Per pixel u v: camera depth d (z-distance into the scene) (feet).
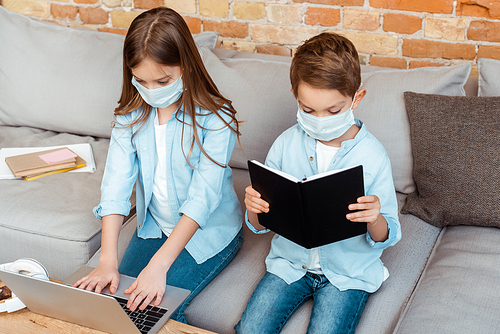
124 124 4.36
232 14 6.97
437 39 6.07
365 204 3.34
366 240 3.96
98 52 6.30
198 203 3.89
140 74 3.73
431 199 4.63
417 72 5.06
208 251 4.26
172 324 3.13
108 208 4.01
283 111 5.26
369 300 3.92
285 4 6.62
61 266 4.84
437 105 4.61
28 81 6.47
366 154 3.91
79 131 6.43
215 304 4.01
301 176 4.15
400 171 4.93
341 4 6.34
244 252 4.59
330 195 3.24
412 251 4.40
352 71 3.49
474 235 4.34
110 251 3.78
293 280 3.99
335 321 3.59
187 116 4.20
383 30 6.28
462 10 5.80
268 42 6.96
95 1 7.70
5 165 5.65
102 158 5.99
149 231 4.51
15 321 3.25
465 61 6.07
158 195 4.42
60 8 7.97
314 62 3.41
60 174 5.60
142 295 3.29
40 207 4.99
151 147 4.30
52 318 3.27
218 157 4.12
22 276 2.96
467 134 4.41
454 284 3.76
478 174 4.33
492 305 3.51
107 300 2.75
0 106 6.69
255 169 3.50
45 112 6.43
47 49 6.48
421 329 3.42
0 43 6.64
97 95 6.18
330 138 3.80
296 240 3.54
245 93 5.45
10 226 4.87
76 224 4.79
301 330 3.72
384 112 4.93
